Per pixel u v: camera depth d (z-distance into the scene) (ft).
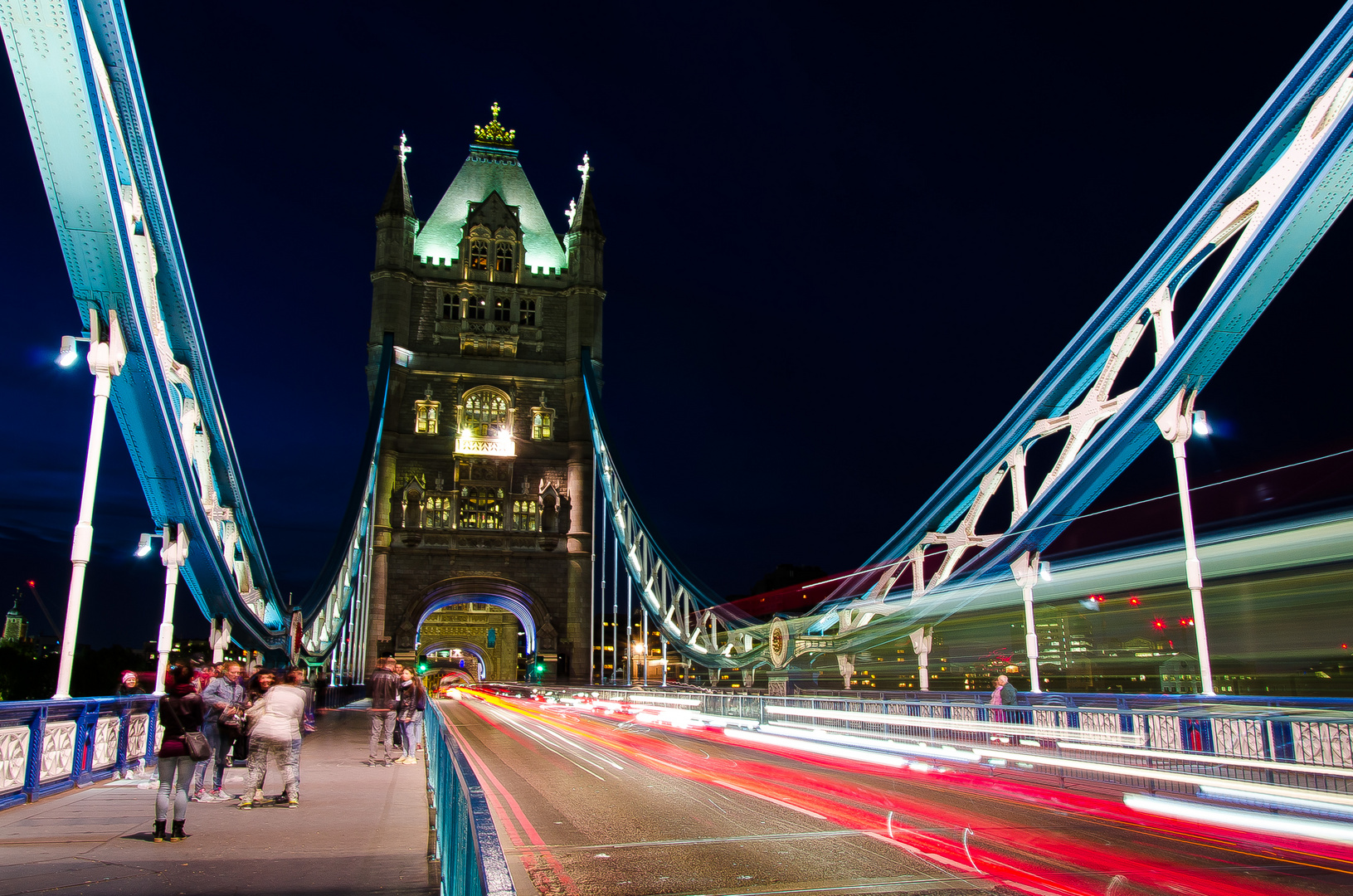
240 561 101.81
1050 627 192.85
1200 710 59.88
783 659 142.61
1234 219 92.94
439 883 27.37
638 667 265.95
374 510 262.88
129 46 50.26
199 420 79.46
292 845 33.22
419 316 286.46
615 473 263.08
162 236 60.54
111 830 36.06
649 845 33.60
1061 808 41.68
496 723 110.42
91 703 48.98
